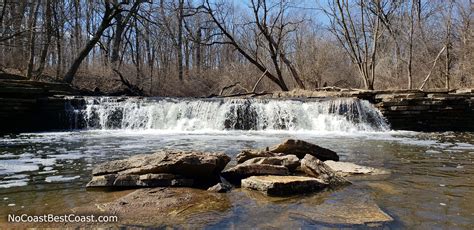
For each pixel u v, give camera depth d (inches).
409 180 177.6
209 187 159.0
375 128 512.7
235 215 121.5
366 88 795.4
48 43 823.7
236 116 514.6
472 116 515.2
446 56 854.5
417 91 559.2
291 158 200.1
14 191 155.9
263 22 941.8
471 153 277.6
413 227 111.1
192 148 303.4
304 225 112.0
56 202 137.6
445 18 916.0
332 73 1181.1
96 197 144.6
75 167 214.7
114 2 905.5
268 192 148.8
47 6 842.8
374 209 128.3
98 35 889.5
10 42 862.5
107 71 1031.6
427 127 523.5
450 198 144.2
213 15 970.1
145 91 1094.4
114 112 524.4
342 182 170.9
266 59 1167.6
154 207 128.4
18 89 485.1
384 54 1093.8
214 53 1541.6
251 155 216.2
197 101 528.4
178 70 1290.6
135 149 296.8
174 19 1289.4
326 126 501.0
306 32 1190.9
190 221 115.5
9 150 289.9
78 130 491.5
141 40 1492.4
